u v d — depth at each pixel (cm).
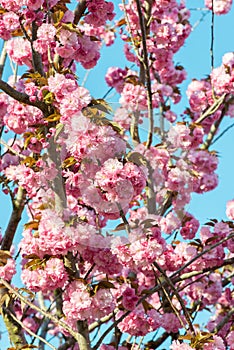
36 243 433
